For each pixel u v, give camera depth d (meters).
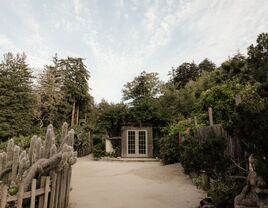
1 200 3.29
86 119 32.19
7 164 4.77
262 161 2.88
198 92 20.73
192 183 7.68
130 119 17.55
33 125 25.56
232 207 4.21
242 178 4.47
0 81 22.77
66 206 5.00
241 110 3.48
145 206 5.24
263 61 12.17
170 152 12.38
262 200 3.27
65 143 4.78
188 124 12.02
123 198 5.98
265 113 3.04
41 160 4.43
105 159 16.53
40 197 4.05
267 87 9.20
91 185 7.76
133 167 12.20
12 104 22.45
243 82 12.84
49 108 27.53
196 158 4.95
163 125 17.45
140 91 33.12
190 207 5.04
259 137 2.97
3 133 20.61
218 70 17.94
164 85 32.59
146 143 17.12
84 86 31.78
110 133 17.91
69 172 5.18
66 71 31.19
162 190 6.82
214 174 4.87
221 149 4.59
